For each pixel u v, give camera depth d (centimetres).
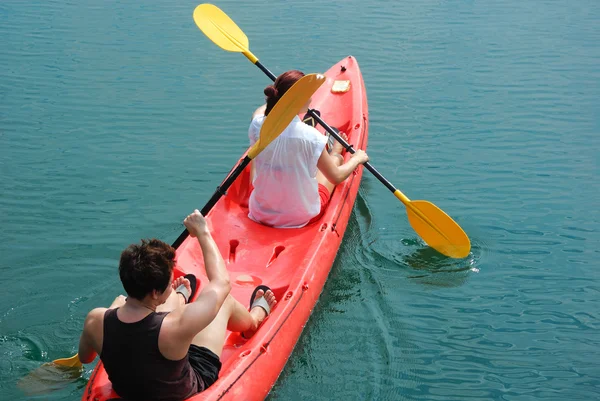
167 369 238
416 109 670
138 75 737
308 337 356
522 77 747
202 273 349
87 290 385
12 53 788
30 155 558
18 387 307
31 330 349
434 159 573
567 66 779
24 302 372
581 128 629
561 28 915
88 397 260
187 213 480
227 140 597
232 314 294
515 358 346
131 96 684
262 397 288
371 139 610
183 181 526
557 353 350
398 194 442
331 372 331
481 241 457
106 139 592
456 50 829
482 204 504
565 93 706
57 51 798
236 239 391
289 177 383
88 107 655
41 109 646
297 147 374
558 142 602
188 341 236
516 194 518
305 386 321
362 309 383
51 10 962
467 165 563
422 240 457
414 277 416
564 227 473
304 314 341
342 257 433
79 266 410
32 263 411
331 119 555
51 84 705
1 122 616
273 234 396
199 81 726
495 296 399
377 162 568
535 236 462
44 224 458
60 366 317
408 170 555
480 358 346
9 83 704
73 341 342
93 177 527
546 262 433
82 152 567
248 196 451
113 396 255
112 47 816
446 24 930
